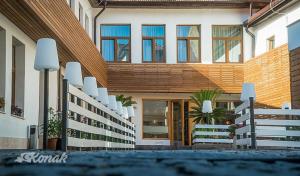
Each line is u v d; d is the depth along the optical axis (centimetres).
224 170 260
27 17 1064
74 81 948
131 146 1831
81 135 948
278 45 2067
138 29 2327
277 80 1991
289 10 1969
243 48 2325
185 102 2366
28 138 1251
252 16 2194
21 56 1242
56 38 1257
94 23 2305
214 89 2223
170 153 585
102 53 2316
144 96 2356
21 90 1236
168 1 2262
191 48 2345
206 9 2336
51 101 1492
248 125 1264
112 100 1393
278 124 1280
